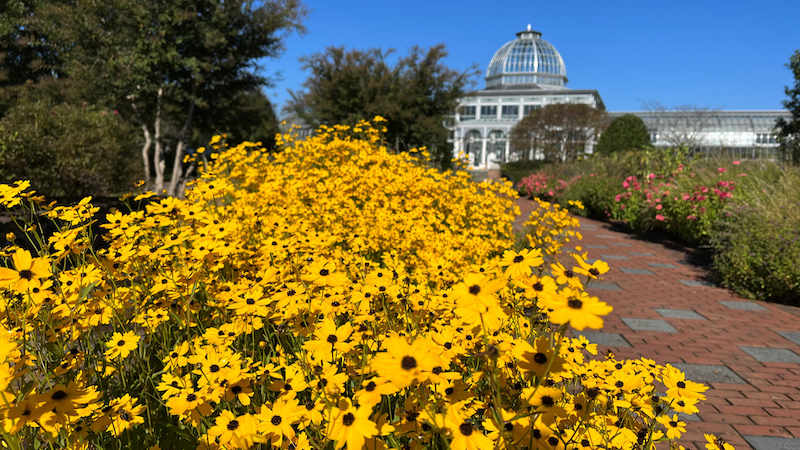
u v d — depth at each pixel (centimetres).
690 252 757
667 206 855
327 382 126
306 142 594
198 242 204
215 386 134
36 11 1413
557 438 117
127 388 171
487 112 5966
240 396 134
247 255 258
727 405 291
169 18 1124
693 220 779
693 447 247
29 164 765
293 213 382
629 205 988
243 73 1338
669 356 361
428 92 1695
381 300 193
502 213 531
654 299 507
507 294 187
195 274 199
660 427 175
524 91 5775
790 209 557
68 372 160
